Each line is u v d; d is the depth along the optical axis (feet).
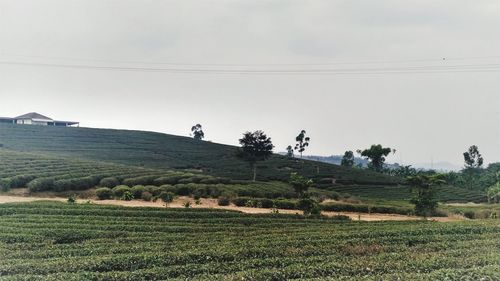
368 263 103.91
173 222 181.88
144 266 107.86
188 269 101.96
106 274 94.89
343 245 131.75
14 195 253.85
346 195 365.61
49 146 469.98
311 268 98.32
